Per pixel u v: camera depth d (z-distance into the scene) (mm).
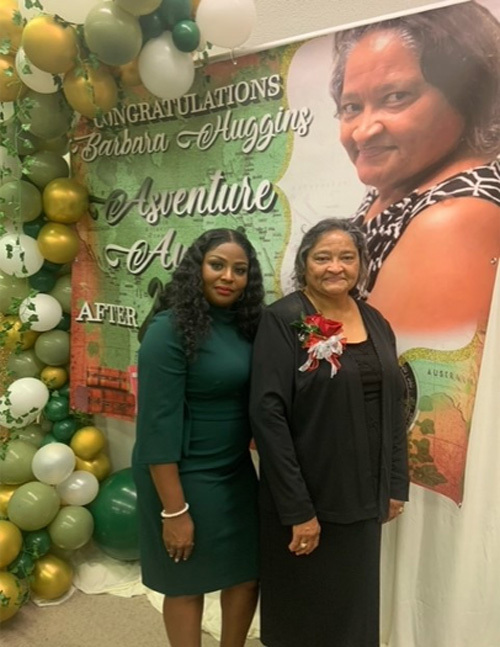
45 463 2080
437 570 1773
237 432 1508
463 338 1631
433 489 1715
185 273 1441
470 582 1758
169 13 1819
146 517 1514
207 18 1790
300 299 1474
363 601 1448
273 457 1381
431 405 1692
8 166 2199
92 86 1938
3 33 1953
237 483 1535
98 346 2305
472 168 1596
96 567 2316
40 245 2207
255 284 1518
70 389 2371
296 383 1398
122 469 2420
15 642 1942
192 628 1568
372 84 1702
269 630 1527
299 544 1392
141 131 2119
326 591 1440
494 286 1604
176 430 1412
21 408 2104
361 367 1408
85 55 1933
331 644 1459
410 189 1680
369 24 1696
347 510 1394
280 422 1390
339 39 1745
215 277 1442
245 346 1511
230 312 1516
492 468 1722
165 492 1418
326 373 1376
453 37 1588
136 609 2127
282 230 1885
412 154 1668
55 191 2176
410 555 1820
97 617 2082
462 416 1647
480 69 1561
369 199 1741
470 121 1587
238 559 1527
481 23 1551
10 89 2025
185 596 1525
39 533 2150
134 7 1755
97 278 2281
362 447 1389
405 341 1715
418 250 1677
